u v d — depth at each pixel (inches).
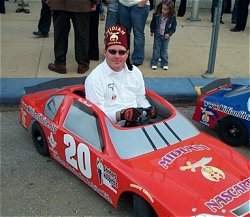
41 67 295.4
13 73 281.3
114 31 162.7
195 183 136.8
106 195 152.9
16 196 165.5
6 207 158.7
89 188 171.2
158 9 290.0
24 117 205.3
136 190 136.1
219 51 358.0
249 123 203.3
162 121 164.1
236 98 212.8
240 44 383.6
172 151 152.3
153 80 279.1
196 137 164.1
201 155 151.6
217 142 163.6
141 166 143.5
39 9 476.4
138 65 308.5
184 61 326.0
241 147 214.5
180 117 169.8
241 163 151.6
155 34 296.5
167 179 137.6
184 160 147.6
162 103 179.6
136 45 300.5
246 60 337.4
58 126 175.5
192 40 386.6
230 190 135.4
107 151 150.3
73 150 166.6
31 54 321.7
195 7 458.0
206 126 235.5
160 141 155.7
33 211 157.2
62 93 183.2
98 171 153.4
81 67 286.2
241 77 297.0
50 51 331.0
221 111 213.3
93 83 166.7
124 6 287.3
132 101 177.8
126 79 173.5
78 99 171.0
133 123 165.5
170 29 292.0
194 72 302.7
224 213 126.0
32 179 176.9
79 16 269.0
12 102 245.3
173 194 131.3
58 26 272.5
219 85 238.8
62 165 181.0
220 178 140.6
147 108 170.2
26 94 218.8
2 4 435.8
